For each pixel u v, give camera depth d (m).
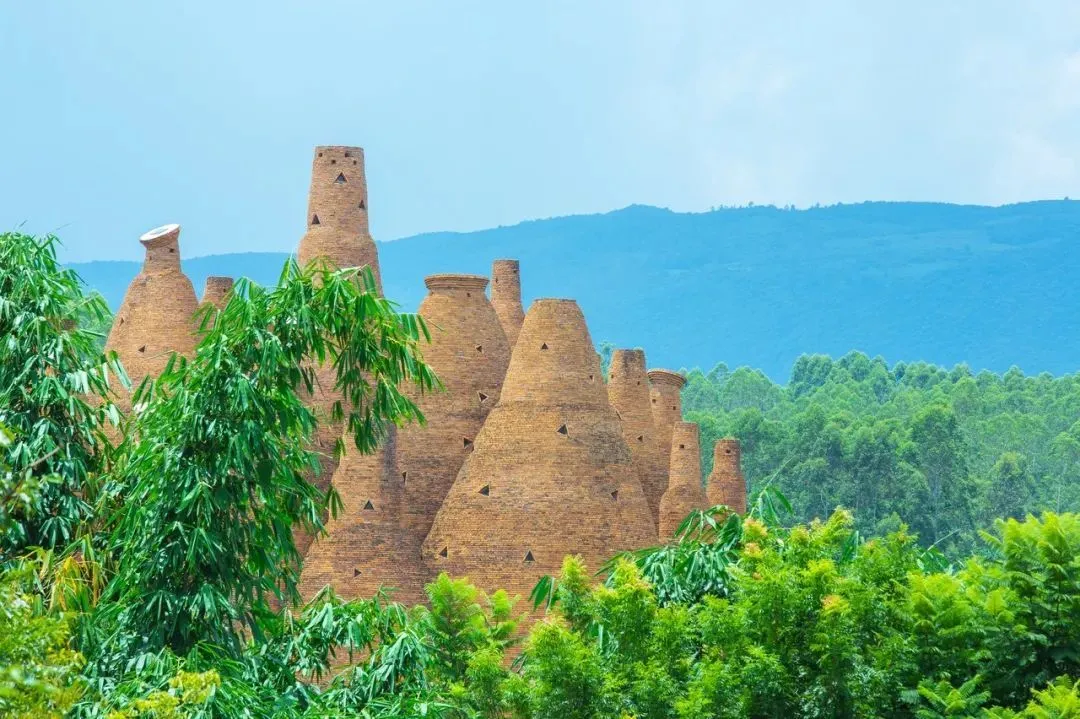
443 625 135.38
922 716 104.62
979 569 117.12
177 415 111.19
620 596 114.62
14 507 79.69
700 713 104.62
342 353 115.44
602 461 179.12
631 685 111.50
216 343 112.06
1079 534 110.56
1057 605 108.75
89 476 121.25
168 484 110.00
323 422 177.38
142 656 105.88
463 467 180.38
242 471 109.06
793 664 108.50
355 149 193.62
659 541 193.75
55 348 119.25
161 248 191.38
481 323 192.25
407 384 187.25
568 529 174.75
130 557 110.44
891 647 109.06
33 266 122.75
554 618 120.62
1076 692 100.25
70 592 109.31
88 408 120.81
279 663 113.75
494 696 118.50
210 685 87.94
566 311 183.50
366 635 116.56
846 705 106.75
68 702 85.50
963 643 109.12
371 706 110.69
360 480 173.50
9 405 118.88
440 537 177.38
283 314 113.12
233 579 111.50
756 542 121.06
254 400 109.50
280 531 113.19
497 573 173.75
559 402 179.75
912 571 116.12
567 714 109.06
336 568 170.62
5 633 80.38
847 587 110.69
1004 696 108.50
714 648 111.75
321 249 191.00
